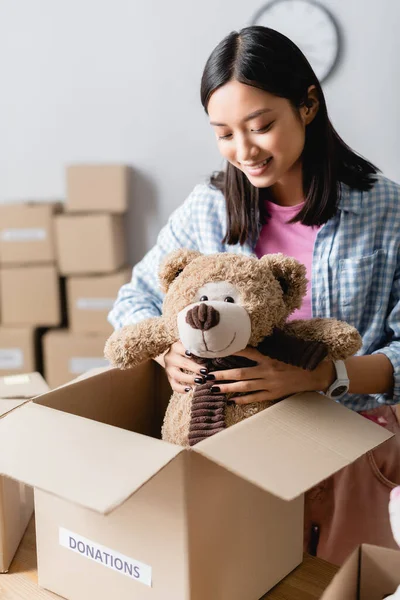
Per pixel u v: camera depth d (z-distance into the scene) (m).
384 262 1.15
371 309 1.18
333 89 2.52
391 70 2.46
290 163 1.02
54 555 0.81
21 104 2.81
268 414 0.73
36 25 2.72
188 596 0.69
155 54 2.66
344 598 0.62
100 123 2.77
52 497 0.79
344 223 1.14
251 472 0.61
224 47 0.95
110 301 2.52
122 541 0.73
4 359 2.58
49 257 2.53
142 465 0.62
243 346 0.81
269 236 1.22
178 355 0.91
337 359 0.87
